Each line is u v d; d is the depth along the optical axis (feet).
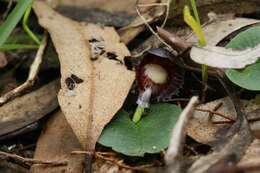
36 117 1.09
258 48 1.05
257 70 1.04
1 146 1.08
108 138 1.03
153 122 1.05
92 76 1.07
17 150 1.08
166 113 1.05
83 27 1.16
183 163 0.99
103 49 1.11
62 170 1.03
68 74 1.08
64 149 1.05
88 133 1.03
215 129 1.03
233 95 1.05
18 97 1.10
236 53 1.05
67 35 1.14
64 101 1.05
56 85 1.11
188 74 1.10
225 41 1.11
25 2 1.10
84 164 1.03
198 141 1.03
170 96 1.08
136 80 1.09
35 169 1.04
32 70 1.13
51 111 1.09
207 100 1.09
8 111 1.09
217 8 1.15
